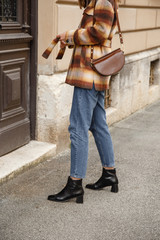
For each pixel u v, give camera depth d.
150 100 7.50
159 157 4.49
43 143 4.38
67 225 2.88
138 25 6.49
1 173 3.56
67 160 4.25
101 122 3.30
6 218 2.95
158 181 3.78
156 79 7.88
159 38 7.71
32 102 4.35
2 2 3.73
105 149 3.35
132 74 6.43
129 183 3.70
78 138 3.14
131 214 3.08
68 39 3.01
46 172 3.88
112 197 3.38
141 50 6.82
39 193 3.41
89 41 2.95
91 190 3.50
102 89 3.11
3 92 3.88
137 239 2.71
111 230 2.83
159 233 2.80
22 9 4.02
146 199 3.36
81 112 3.11
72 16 4.45
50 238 2.69
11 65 3.95
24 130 4.28
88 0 3.04
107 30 2.90
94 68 2.99
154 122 6.13
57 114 4.30
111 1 2.99
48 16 4.07
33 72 4.27
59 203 3.23
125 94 6.23
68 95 4.50
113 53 3.08
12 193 3.38
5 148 3.98
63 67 4.39
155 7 7.25
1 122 3.91
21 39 3.96
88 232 2.79
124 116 6.32
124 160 4.34
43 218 2.97
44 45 4.15
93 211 3.11
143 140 5.14
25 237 2.70
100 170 4.01
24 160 3.90
